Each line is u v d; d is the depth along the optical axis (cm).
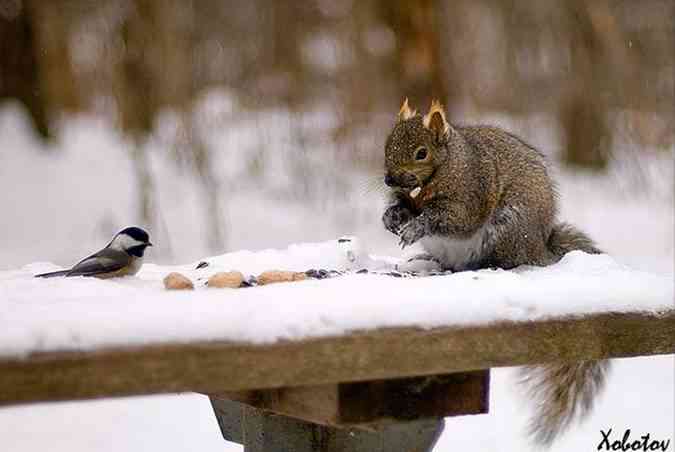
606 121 2441
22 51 2334
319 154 2297
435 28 2272
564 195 2444
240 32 2547
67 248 1909
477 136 863
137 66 2198
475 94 2466
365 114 2259
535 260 845
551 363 631
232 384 507
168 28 2214
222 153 2431
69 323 488
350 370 533
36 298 570
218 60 2538
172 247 1994
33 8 2345
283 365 516
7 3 2322
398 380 584
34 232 1992
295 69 2436
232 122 2470
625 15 2505
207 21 2531
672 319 634
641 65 2414
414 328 550
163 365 489
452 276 664
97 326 487
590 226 2188
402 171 841
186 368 494
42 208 2081
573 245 866
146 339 489
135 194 2138
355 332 533
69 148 2348
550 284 630
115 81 2308
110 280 694
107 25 2289
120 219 2064
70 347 475
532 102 2564
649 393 1195
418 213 874
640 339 626
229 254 839
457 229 845
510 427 1067
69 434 1105
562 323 598
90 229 2020
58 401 473
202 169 2084
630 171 2431
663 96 2372
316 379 527
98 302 543
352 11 2336
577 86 2452
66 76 2888
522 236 836
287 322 521
